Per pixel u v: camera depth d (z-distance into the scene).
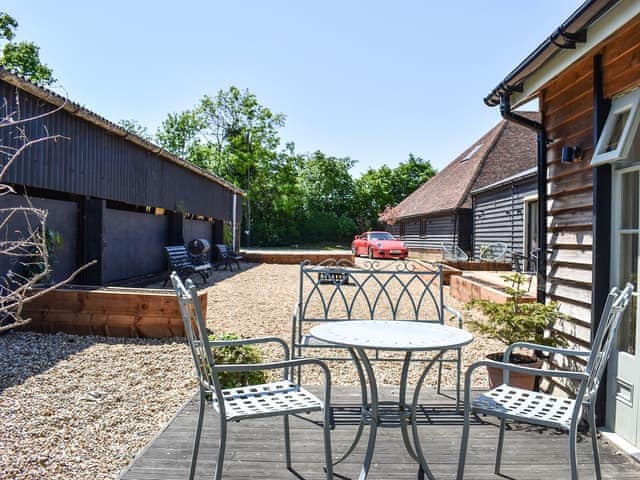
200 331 2.09
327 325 2.81
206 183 16.94
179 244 13.94
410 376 4.67
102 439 3.14
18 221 6.95
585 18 2.73
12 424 3.31
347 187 44.31
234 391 2.56
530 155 20.50
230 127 39.00
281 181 40.19
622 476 2.51
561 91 3.85
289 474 2.51
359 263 17.12
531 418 2.18
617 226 3.10
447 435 3.06
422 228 25.41
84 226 8.91
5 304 5.62
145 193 11.48
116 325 5.86
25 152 6.88
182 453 2.72
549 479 2.48
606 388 3.12
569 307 3.72
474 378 4.64
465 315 5.77
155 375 4.50
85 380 4.31
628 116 3.01
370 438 2.39
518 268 14.24
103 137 9.32
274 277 13.84
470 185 19.72
